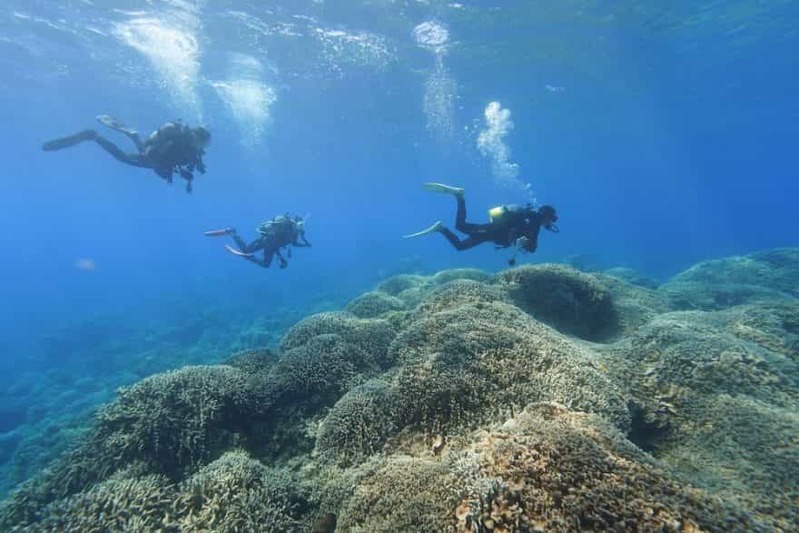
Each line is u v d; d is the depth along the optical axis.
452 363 4.80
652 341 5.94
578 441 2.96
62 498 4.54
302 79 23.80
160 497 4.09
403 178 73.44
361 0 15.57
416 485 3.53
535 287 8.23
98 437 5.04
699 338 5.65
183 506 4.00
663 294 10.81
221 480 4.12
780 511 3.41
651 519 2.44
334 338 6.68
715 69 28.44
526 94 29.38
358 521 3.54
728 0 18.19
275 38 18.47
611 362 5.76
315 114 31.42
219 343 19.67
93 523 3.77
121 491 4.07
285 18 16.75
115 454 4.77
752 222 117.81
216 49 19.36
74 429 10.77
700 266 15.36
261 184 75.94
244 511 3.88
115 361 20.22
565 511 2.55
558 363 4.66
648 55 23.86
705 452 4.31
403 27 17.88
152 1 15.22
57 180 64.69
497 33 19.00
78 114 29.56
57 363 23.64
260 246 10.91
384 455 4.36
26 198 98.38
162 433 4.90
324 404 5.73
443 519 3.10
